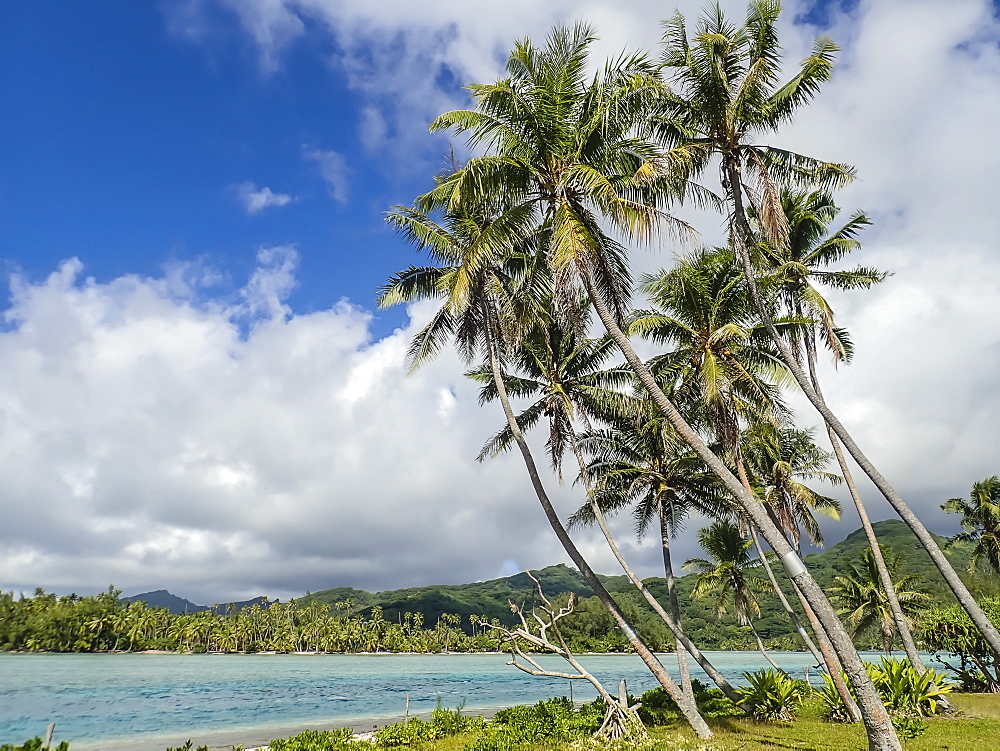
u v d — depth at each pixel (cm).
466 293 1612
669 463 2459
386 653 15625
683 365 2103
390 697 4516
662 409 1414
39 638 11831
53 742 2491
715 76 1659
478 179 1516
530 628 1836
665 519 2403
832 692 2038
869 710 1162
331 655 14612
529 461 1859
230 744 2438
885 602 3809
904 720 1830
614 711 1789
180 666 8775
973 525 4103
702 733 1638
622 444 2536
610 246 1681
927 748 1500
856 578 4128
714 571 3291
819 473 2959
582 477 2205
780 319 2162
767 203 1622
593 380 2384
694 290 1984
